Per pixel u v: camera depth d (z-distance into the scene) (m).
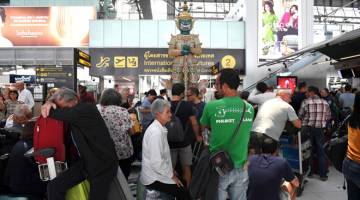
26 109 4.32
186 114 4.59
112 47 21.23
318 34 37.03
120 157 4.23
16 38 22.09
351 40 5.21
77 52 7.07
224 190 3.03
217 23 21.55
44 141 3.23
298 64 15.21
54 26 22.02
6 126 4.88
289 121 4.91
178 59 15.15
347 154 3.18
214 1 38.31
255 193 3.11
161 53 21.22
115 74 21.16
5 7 21.97
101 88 22.39
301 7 22.09
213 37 21.52
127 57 21.17
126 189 3.32
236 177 3.03
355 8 40.03
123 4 33.72
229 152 3.02
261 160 3.19
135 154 5.51
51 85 10.15
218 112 3.02
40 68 10.20
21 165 3.65
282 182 3.19
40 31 22.08
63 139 3.27
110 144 3.15
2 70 22.81
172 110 4.65
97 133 3.06
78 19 21.94
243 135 3.04
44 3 27.27
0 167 3.86
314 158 6.12
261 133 4.39
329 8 39.72
